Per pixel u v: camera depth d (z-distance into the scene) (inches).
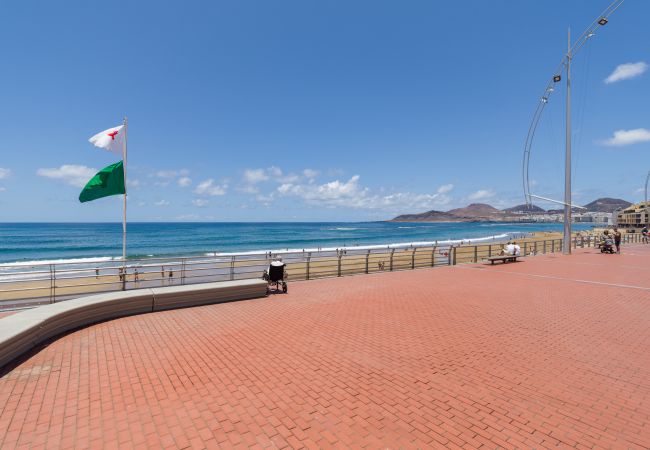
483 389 164.1
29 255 1542.8
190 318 284.5
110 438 125.9
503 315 294.8
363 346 221.0
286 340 231.6
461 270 572.4
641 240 1439.5
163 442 123.7
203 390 162.2
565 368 187.9
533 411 144.9
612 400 154.1
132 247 1973.4
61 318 243.9
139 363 192.7
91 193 398.3
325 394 159.2
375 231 4173.2
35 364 190.2
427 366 190.4
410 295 375.2
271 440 125.3
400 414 142.6
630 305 331.3
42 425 133.5
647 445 122.3
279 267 390.3
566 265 635.5
